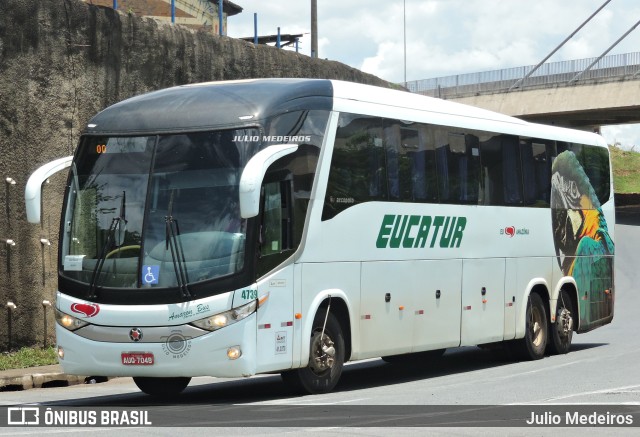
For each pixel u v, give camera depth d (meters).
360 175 14.81
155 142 13.25
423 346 16.28
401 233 15.71
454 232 17.08
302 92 13.91
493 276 18.19
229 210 12.80
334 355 14.28
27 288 19.69
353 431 10.22
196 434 10.06
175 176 13.05
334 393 14.25
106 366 12.85
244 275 12.69
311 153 13.88
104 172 13.40
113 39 21.20
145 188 13.10
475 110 18.20
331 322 14.29
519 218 19.06
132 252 12.90
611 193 22.83
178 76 22.86
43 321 20.03
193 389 16.05
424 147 16.39
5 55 19.09
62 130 20.19
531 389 14.27
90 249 13.17
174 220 12.86
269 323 13.02
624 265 45.88
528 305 19.39
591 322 21.62
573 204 21.09
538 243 19.69
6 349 19.27
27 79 19.52
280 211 13.30
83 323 12.96
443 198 16.77
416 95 16.80
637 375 16.06
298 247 13.55
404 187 15.79
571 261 20.88
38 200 13.44
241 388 15.90
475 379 16.27
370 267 14.98
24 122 19.48
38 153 19.75
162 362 12.62
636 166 99.94
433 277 16.50
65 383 17.80
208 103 13.38
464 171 17.42
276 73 26.52
